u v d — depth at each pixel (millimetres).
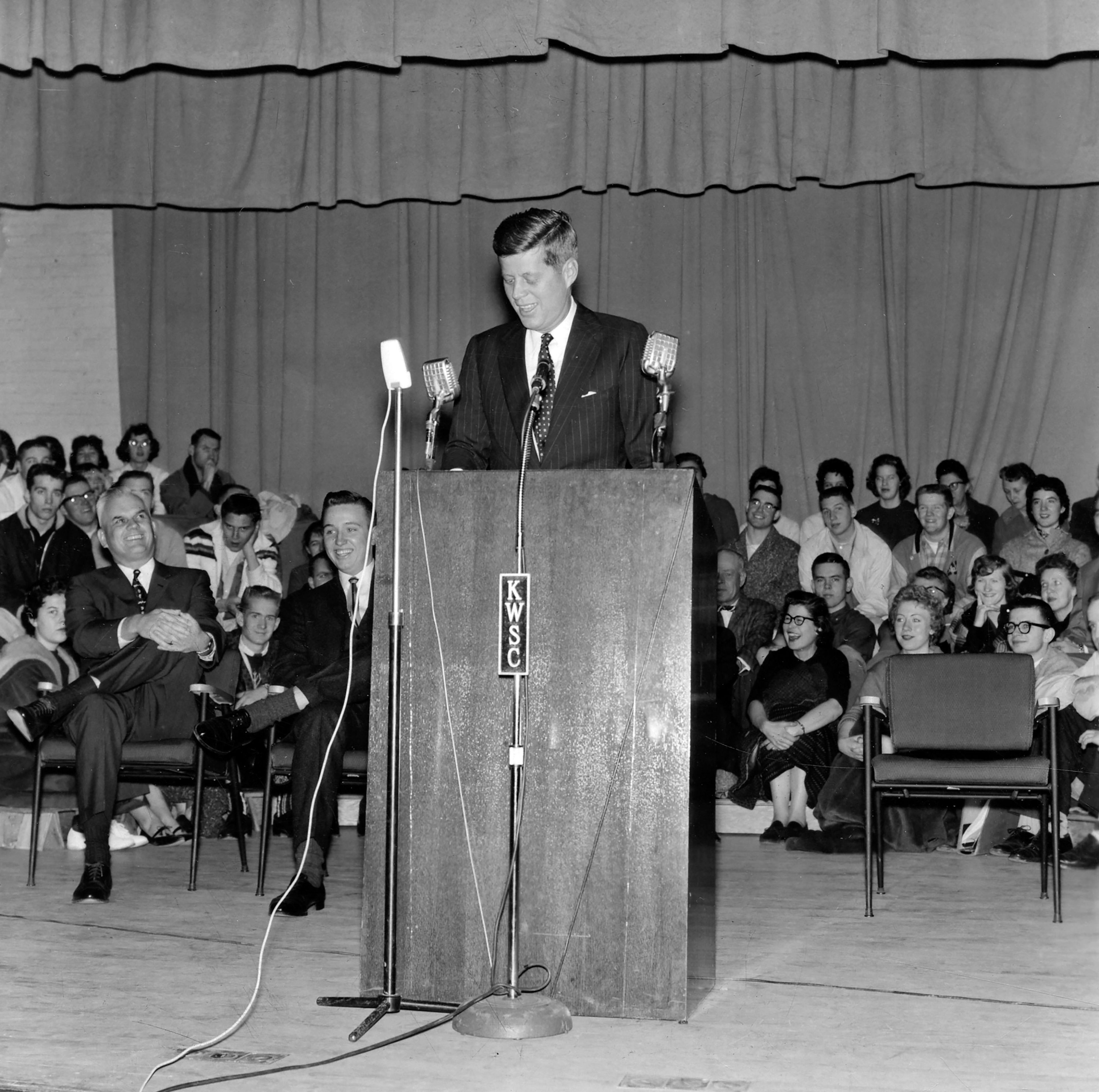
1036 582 5926
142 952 3434
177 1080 2365
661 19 5285
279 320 8391
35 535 6992
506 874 2693
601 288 7973
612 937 2660
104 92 7328
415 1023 2674
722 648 5828
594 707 2662
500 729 2709
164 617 4578
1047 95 6738
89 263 8516
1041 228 7512
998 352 7594
